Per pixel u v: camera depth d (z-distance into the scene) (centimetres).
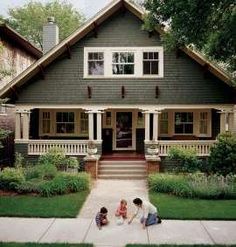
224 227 1127
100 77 2150
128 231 1096
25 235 1057
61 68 2153
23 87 2159
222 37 1484
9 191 1603
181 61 2139
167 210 1299
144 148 2306
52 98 2156
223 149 1881
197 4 1353
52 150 2059
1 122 2477
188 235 1055
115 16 2139
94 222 1189
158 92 2142
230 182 1633
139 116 2439
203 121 2394
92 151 1995
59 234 1068
